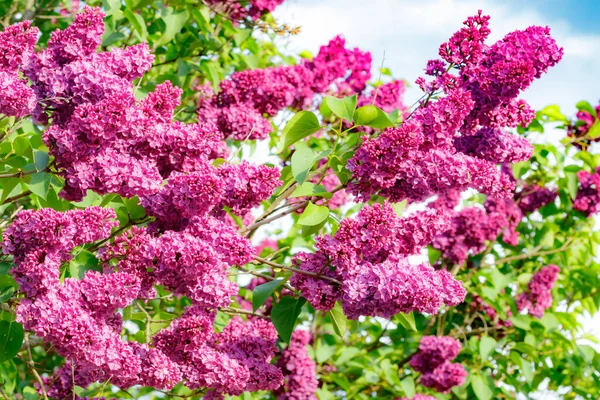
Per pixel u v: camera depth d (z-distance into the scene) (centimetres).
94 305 169
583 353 274
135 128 174
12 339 177
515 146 195
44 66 178
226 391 183
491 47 191
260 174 178
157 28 263
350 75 261
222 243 176
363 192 186
